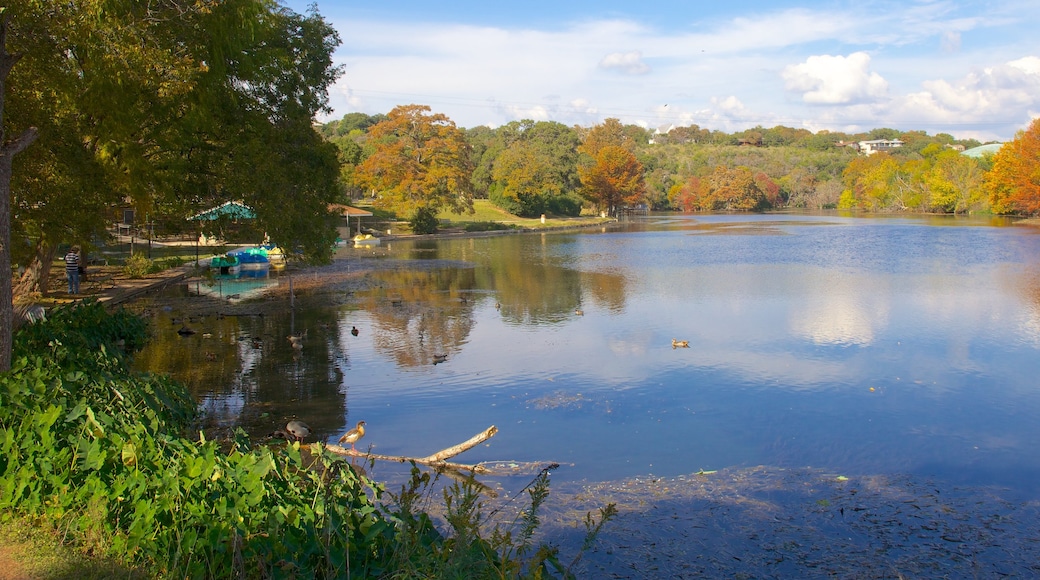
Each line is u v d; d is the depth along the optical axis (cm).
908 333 2239
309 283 3722
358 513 661
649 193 15462
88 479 685
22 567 610
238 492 659
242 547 589
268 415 1426
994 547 871
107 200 2112
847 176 14950
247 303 2995
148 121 1975
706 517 959
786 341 2138
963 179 11450
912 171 12812
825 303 2869
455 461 1184
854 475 1116
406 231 8000
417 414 1446
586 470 1145
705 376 1734
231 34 1950
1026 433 1309
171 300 3062
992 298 2962
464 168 8956
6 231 1075
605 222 10775
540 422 1395
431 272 4241
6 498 710
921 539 895
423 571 562
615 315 2656
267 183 2244
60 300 2670
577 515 966
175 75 1733
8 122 1596
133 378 1199
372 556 625
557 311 2767
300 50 2705
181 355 1977
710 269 4247
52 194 1800
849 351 1995
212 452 694
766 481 1091
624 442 1280
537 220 10369
